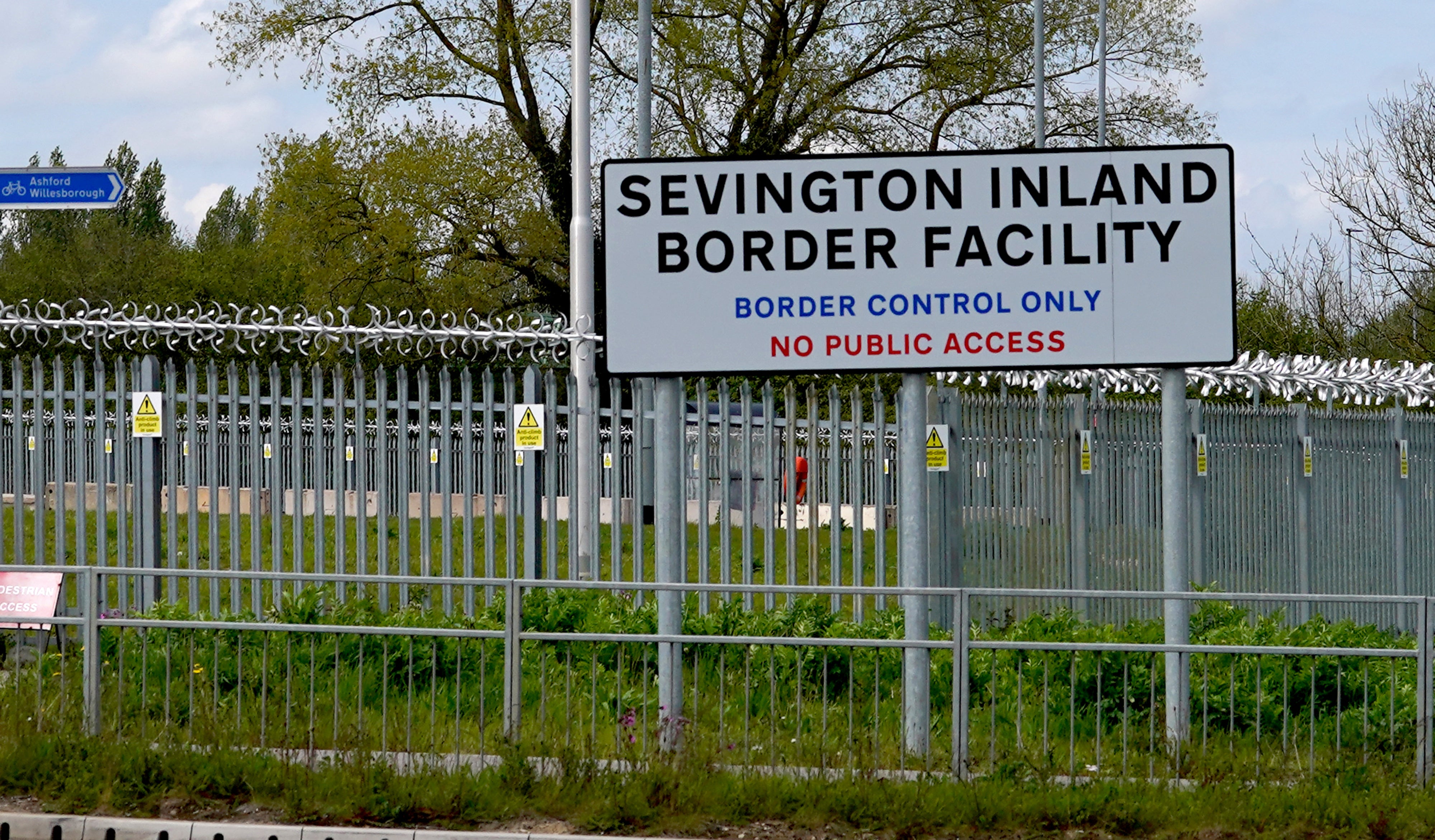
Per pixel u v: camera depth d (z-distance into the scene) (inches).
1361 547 1844.2
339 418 1280.8
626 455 1734.7
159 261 6993.1
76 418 1280.8
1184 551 959.0
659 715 888.9
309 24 3494.1
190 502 1280.8
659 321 970.1
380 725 887.7
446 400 1291.8
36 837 762.8
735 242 968.3
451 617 1184.8
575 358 1325.0
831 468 1341.0
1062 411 1464.1
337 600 1197.1
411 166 3408.0
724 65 3479.3
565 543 2406.5
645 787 797.9
